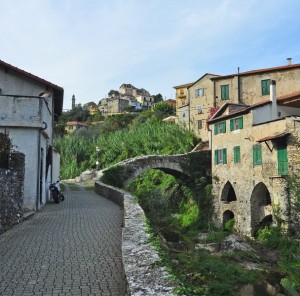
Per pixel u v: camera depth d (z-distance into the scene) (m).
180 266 10.20
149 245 6.58
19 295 5.75
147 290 4.10
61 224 12.82
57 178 36.22
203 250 21.42
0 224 10.89
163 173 45.50
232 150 32.06
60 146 60.72
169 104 81.94
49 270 7.11
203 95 49.62
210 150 38.19
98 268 7.25
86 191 31.94
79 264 7.55
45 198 20.20
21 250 8.78
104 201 21.94
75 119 102.56
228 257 20.27
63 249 8.88
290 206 24.12
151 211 31.03
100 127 78.44
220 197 33.50
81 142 61.47
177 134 50.34
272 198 25.89
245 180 29.83
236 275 15.71
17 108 16.42
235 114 31.31
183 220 34.78
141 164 37.03
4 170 11.43
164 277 4.62
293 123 24.61
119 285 6.23
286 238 22.98
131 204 12.84
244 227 29.36
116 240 9.97
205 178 37.09
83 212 16.31
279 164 25.53
